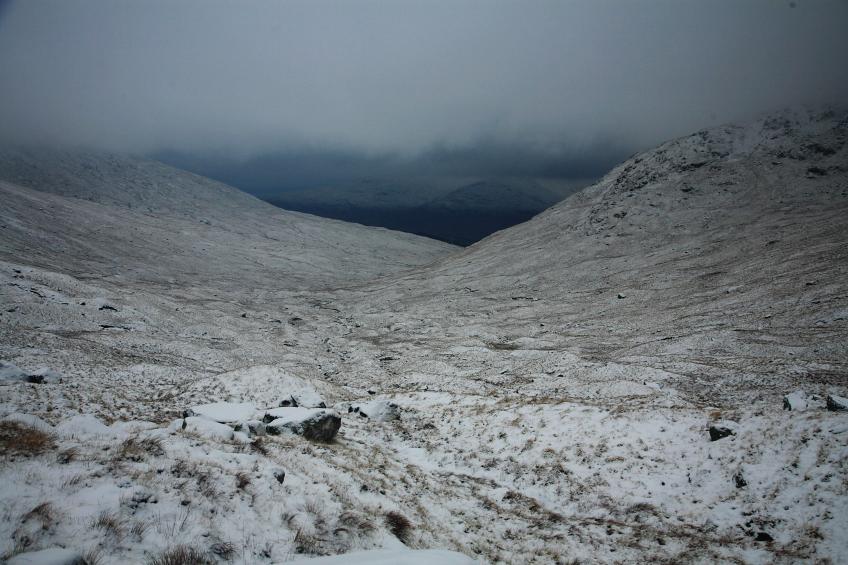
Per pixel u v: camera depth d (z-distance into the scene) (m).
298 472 13.65
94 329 64.88
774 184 134.38
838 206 111.44
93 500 8.46
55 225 150.25
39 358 43.56
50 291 71.81
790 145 148.12
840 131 144.25
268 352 71.00
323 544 9.71
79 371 42.16
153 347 61.59
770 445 18.34
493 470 22.34
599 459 21.17
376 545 10.49
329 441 22.95
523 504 18.80
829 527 13.95
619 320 78.25
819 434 17.69
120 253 147.00
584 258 129.38
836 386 33.72
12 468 8.81
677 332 63.03
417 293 132.00
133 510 8.57
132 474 9.88
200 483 10.34
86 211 183.38
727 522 15.79
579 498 19.14
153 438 12.97
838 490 15.09
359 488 14.37
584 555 14.17
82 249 137.12
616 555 14.26
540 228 175.88
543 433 24.30
